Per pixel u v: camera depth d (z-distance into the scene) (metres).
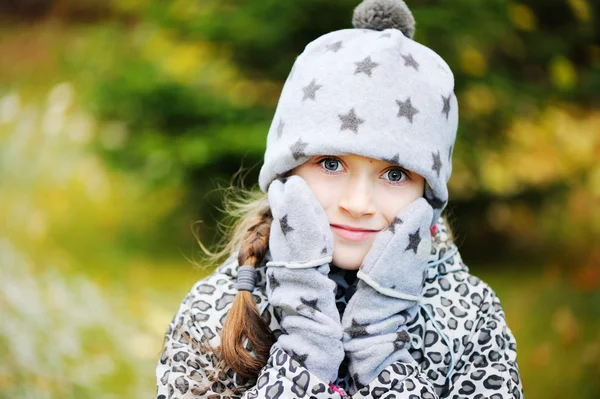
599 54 4.04
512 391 1.61
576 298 3.75
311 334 1.47
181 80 4.23
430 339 1.62
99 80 4.32
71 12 8.48
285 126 1.57
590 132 4.08
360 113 1.49
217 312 1.65
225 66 4.40
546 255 4.43
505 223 4.51
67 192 5.76
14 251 4.83
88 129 5.08
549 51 4.05
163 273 4.48
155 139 4.24
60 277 4.35
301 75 1.58
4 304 3.90
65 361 3.41
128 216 5.34
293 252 1.51
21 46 8.33
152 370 3.41
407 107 1.51
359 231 1.53
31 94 7.25
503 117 4.06
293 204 1.51
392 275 1.50
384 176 1.54
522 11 3.91
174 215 4.96
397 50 1.54
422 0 4.00
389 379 1.47
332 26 4.12
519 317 3.66
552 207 4.40
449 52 3.92
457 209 4.33
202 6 4.37
